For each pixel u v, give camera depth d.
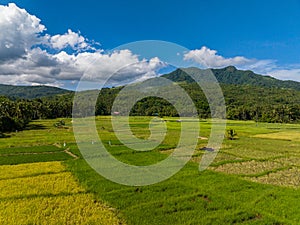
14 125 81.19
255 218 19.31
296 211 20.09
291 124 116.69
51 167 32.97
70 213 19.08
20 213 19.00
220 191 24.70
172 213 19.73
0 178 27.88
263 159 41.41
